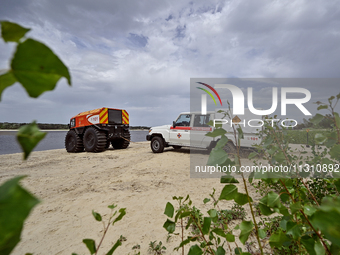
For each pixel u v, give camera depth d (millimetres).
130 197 3818
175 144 8984
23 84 194
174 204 3398
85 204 3553
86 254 2201
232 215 2795
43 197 3969
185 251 2162
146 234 2559
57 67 201
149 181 4859
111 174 5695
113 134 10773
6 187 171
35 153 11141
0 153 12820
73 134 11086
